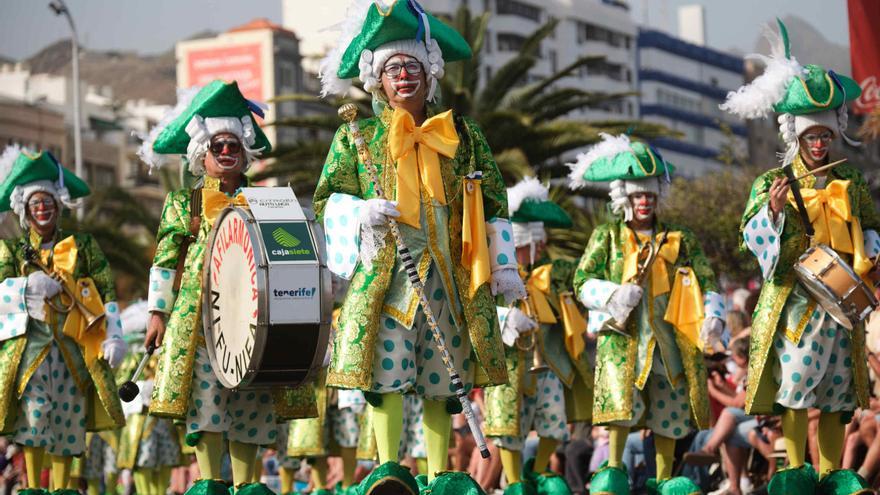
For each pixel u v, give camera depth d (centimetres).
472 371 862
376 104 884
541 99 3591
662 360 1177
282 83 8556
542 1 9550
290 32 8669
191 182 1084
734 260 4041
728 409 1412
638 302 1182
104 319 1208
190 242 1025
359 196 866
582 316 1339
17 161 1220
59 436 1207
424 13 870
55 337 1197
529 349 1300
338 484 1544
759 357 1012
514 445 1298
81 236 1224
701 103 10700
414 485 820
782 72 1012
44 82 9512
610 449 1200
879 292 1570
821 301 990
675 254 1183
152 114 10262
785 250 1008
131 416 1703
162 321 1021
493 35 9319
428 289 846
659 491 1179
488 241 866
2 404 1173
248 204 899
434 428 864
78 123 5584
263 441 1017
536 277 1331
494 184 875
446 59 900
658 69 10262
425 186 848
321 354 886
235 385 913
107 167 9338
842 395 1012
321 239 889
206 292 976
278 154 3412
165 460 1712
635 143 1209
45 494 1188
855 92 1027
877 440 1261
